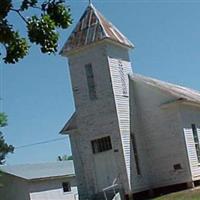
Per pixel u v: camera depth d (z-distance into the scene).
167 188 31.72
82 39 32.09
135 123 32.34
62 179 50.38
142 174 31.45
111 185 30.69
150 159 32.41
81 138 32.12
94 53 31.81
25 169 50.44
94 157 31.56
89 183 31.64
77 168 33.41
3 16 10.77
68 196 50.28
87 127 31.86
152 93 32.53
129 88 32.78
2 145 49.66
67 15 11.01
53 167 53.44
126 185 30.05
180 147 31.62
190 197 26.95
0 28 10.89
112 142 30.81
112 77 31.33
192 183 31.03
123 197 29.95
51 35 10.97
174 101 31.73
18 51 11.05
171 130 31.97
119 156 30.52
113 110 30.89
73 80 32.50
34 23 10.91
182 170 31.38
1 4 10.58
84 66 32.12
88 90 31.92
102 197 30.64
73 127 33.62
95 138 31.48
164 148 32.06
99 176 31.30
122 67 32.66
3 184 48.19
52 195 48.72
